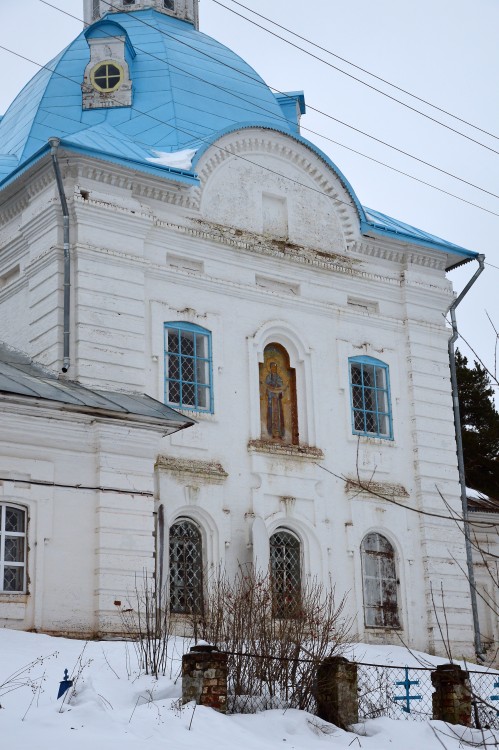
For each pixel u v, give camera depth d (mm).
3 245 24984
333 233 27406
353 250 27656
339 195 27594
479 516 29797
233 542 23875
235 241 25531
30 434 20609
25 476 20391
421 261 28625
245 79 28875
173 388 23984
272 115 28375
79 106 27016
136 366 23234
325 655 17281
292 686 15898
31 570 20188
